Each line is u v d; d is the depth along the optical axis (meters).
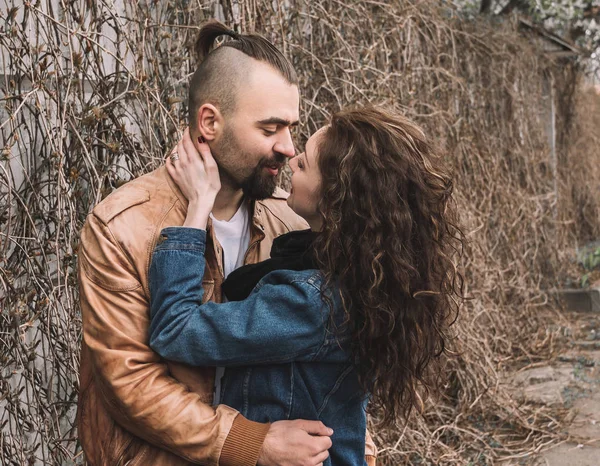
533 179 7.43
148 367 1.67
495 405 4.66
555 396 4.98
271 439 1.67
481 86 6.58
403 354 1.68
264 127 1.76
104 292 1.68
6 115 2.46
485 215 5.77
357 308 1.67
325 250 1.66
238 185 1.84
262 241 2.02
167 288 1.66
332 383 1.75
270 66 1.76
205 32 1.92
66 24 2.53
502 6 7.75
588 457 4.08
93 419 1.78
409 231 1.63
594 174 10.80
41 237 2.57
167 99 3.00
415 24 5.05
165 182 1.83
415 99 4.94
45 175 2.60
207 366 1.73
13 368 2.53
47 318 2.48
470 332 4.82
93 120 2.59
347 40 4.42
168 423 1.64
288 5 3.96
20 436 2.41
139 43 2.89
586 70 10.03
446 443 4.24
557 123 9.57
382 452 3.70
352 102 4.14
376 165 1.63
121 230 1.71
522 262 6.80
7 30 2.40
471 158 5.91
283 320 1.64
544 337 6.30
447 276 1.76
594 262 8.30
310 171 1.75
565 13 8.34
